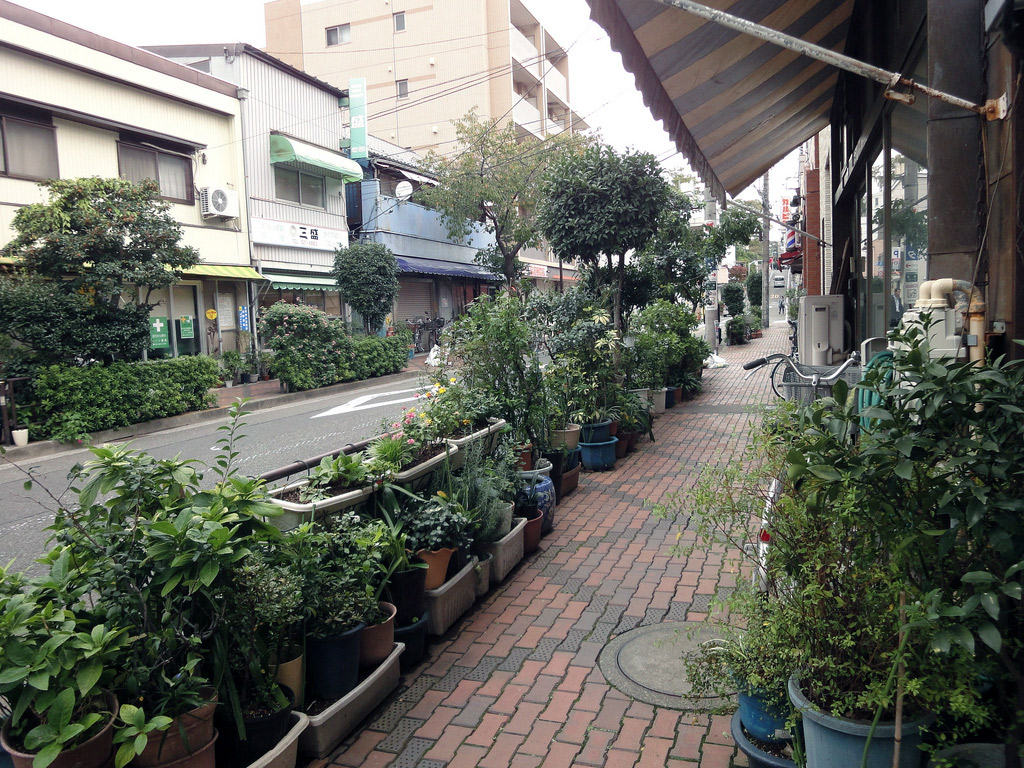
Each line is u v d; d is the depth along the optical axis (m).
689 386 12.41
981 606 1.87
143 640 2.39
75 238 10.61
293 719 2.83
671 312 11.40
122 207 11.11
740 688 2.56
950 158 2.81
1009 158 2.54
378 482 3.72
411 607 3.62
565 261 9.66
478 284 31.25
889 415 1.92
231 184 17.17
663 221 12.27
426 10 33.28
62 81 13.00
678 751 2.82
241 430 10.91
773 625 2.32
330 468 3.60
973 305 2.63
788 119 8.10
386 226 23.41
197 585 2.37
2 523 6.32
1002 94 2.58
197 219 16.09
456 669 3.57
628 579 4.61
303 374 14.96
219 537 2.40
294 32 35.47
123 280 11.17
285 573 2.79
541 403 6.25
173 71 15.29
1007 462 1.76
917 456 1.93
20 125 12.32
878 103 5.78
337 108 21.45
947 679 1.97
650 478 7.18
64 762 2.08
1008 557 1.83
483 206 24.80
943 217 2.83
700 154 7.15
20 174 12.27
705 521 2.68
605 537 5.45
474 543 4.39
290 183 19.27
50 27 12.70
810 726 2.18
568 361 7.47
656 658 3.55
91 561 2.51
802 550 2.28
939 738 2.06
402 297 25.33
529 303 8.26
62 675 2.12
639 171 8.57
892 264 5.46
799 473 2.01
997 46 2.62
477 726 3.08
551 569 4.84
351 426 10.84
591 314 8.23
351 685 3.10
